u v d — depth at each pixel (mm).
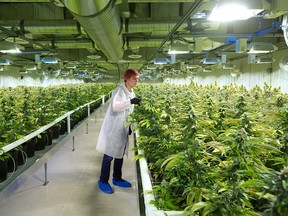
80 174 4508
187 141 1929
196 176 1520
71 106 6098
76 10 2873
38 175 4414
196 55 14555
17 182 2928
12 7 6836
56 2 3861
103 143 3676
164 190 1570
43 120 4254
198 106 3719
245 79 13555
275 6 2559
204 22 5609
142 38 8586
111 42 5730
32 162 3609
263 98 5012
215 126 2578
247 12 2533
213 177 1478
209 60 9141
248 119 1976
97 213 3225
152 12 6801
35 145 4070
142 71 24078
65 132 5520
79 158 5410
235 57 14344
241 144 1474
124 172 4633
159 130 2580
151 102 3697
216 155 1945
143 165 2197
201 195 1314
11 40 6734
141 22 5602
